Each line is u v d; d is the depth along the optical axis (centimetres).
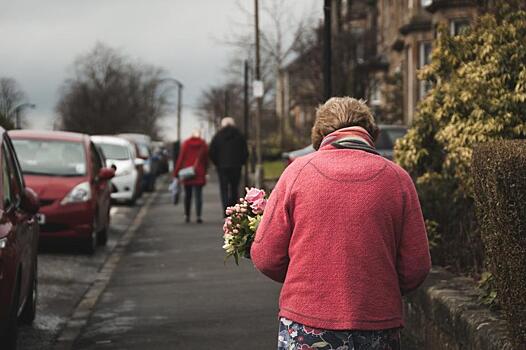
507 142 622
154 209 2964
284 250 486
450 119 1134
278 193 487
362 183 477
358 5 5719
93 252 1705
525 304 570
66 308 1135
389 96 4597
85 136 1870
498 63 1092
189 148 2398
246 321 1034
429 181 1159
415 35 4250
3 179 862
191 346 908
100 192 1773
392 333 476
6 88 5850
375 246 471
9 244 773
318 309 467
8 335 810
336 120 506
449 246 1018
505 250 589
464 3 3269
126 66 11175
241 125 7519
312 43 4194
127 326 1016
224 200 2388
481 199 656
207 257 1656
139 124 11412
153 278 1398
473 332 687
